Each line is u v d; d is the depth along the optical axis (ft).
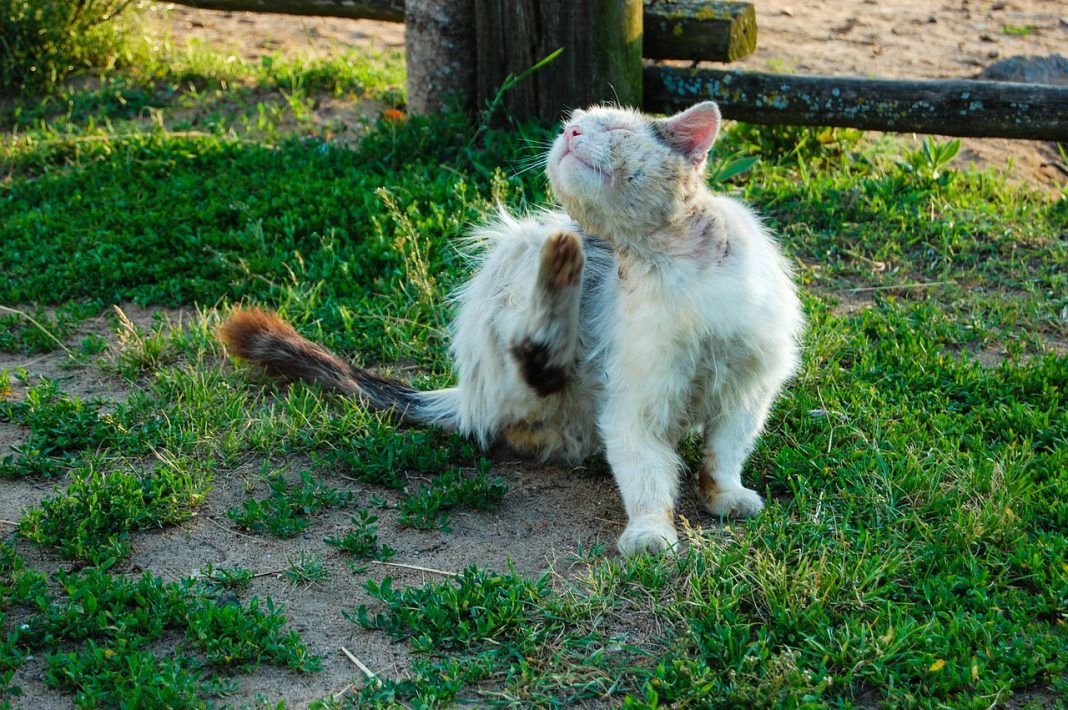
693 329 12.69
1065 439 14.74
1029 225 21.31
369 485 14.29
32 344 17.74
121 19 29.91
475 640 11.21
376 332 17.93
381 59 30.17
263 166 23.15
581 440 14.80
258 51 30.91
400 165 22.76
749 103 22.41
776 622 11.19
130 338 17.52
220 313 18.51
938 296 19.31
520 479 14.67
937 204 22.04
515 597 11.53
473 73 23.59
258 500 13.84
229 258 19.75
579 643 11.14
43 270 19.89
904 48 30.32
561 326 13.51
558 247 12.89
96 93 27.71
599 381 13.93
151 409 15.55
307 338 17.70
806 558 11.80
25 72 28.12
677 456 13.67
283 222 20.44
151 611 11.43
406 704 10.43
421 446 14.90
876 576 11.71
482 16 22.71
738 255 12.95
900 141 25.66
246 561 12.63
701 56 22.67
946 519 12.91
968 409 15.80
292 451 14.94
